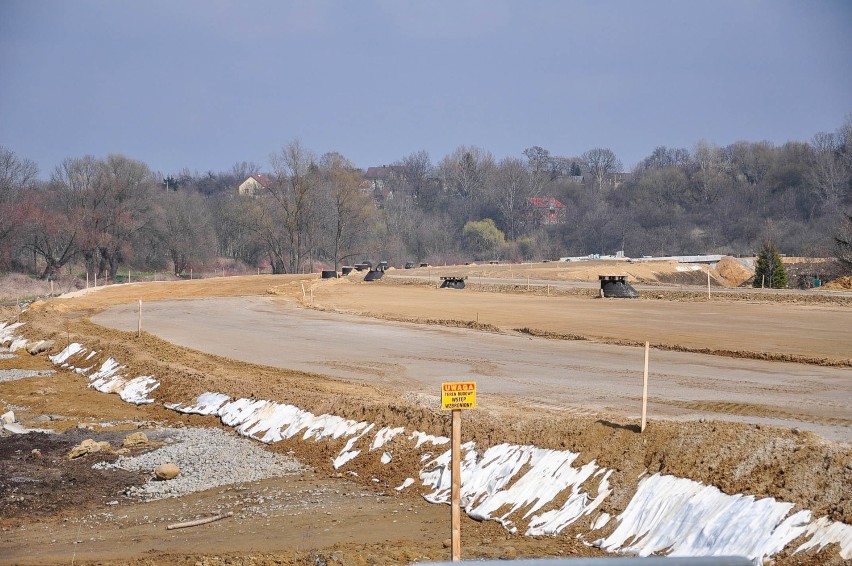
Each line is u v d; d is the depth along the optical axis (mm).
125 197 195500
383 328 70688
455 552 19781
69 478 32812
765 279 123938
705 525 20953
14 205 174125
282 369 51531
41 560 23219
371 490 29891
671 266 157750
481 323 69062
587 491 24703
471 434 30547
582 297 97188
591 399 36781
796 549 19109
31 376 59406
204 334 71125
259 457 35156
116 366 57594
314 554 22422
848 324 63875
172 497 30359
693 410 33344
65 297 116438
